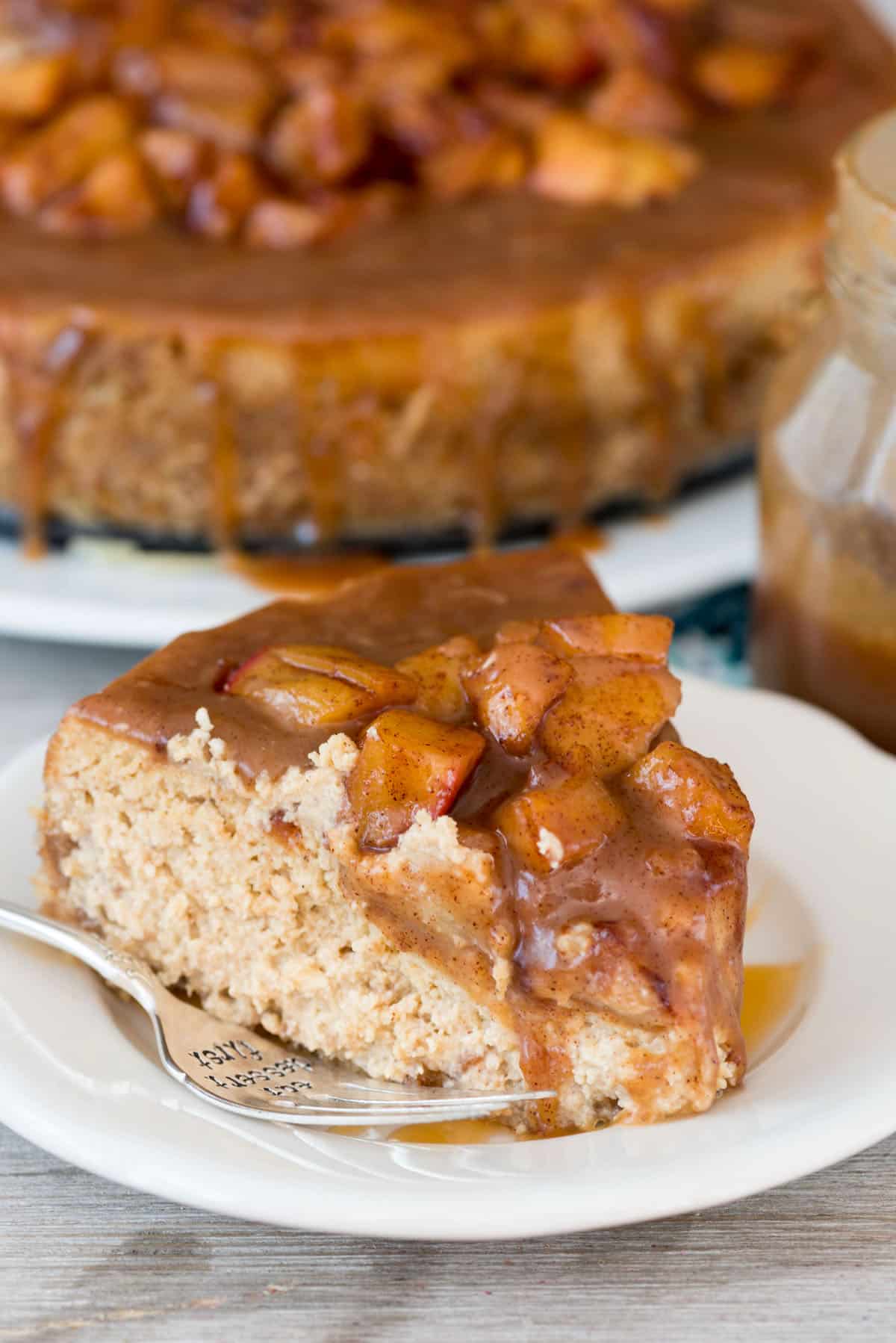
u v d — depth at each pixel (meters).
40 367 0.87
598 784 0.68
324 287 0.87
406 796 0.68
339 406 0.87
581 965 0.67
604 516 0.90
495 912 0.68
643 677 0.70
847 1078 0.67
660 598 0.86
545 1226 0.64
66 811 0.72
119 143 0.93
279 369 0.86
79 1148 0.66
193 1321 0.65
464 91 0.96
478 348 0.87
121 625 0.85
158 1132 0.66
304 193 0.92
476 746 0.69
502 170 0.93
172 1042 0.69
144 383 0.87
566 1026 0.68
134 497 0.89
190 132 0.93
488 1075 0.69
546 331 0.87
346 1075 0.70
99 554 0.89
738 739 0.77
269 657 0.71
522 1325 0.65
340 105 0.92
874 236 0.75
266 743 0.70
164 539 0.89
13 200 0.93
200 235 0.91
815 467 0.78
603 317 0.87
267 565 0.88
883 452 0.77
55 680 0.85
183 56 0.95
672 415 0.90
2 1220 0.67
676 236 0.90
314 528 0.89
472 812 0.68
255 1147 0.66
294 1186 0.65
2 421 0.88
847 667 0.79
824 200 0.92
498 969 0.68
